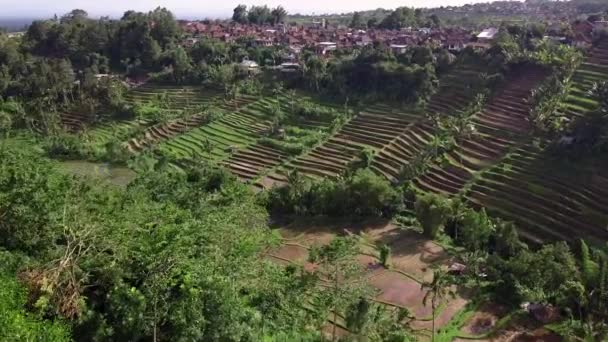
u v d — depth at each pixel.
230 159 82.69
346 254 38.72
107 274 25.20
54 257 26.11
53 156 85.75
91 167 81.06
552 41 101.56
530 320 40.22
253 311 27.94
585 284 40.66
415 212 59.84
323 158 80.56
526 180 63.59
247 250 33.41
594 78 83.50
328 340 32.12
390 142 82.12
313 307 34.38
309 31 158.50
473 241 52.66
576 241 50.59
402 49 112.56
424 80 94.50
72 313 23.34
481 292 43.78
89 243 26.81
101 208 32.19
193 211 43.28
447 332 38.62
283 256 51.34
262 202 63.31
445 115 86.25
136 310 23.53
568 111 75.19
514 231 51.84
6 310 19.94
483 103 86.25
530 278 43.62
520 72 92.12
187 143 90.12
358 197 61.88
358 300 34.25
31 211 28.69
